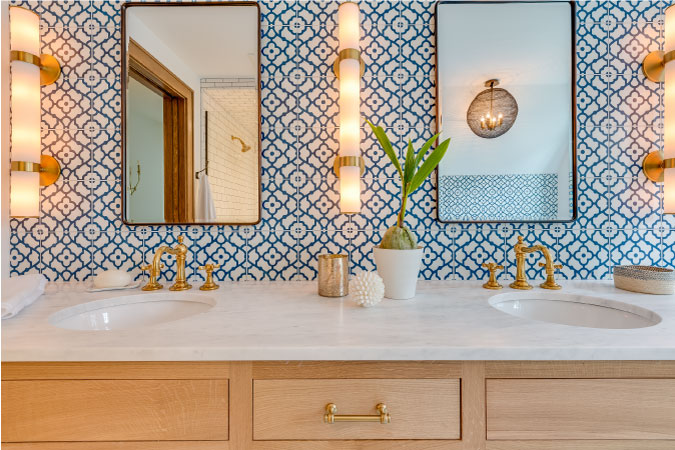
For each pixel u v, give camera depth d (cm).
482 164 109
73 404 58
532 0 108
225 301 87
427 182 110
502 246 109
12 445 57
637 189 108
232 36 108
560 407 58
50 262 107
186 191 108
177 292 96
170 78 108
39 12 106
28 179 99
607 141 108
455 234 110
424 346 57
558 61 108
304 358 57
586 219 108
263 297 91
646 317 78
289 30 109
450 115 109
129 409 58
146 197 107
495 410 59
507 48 108
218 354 57
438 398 59
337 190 110
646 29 107
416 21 109
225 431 59
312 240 110
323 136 109
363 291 78
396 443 59
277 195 110
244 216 108
